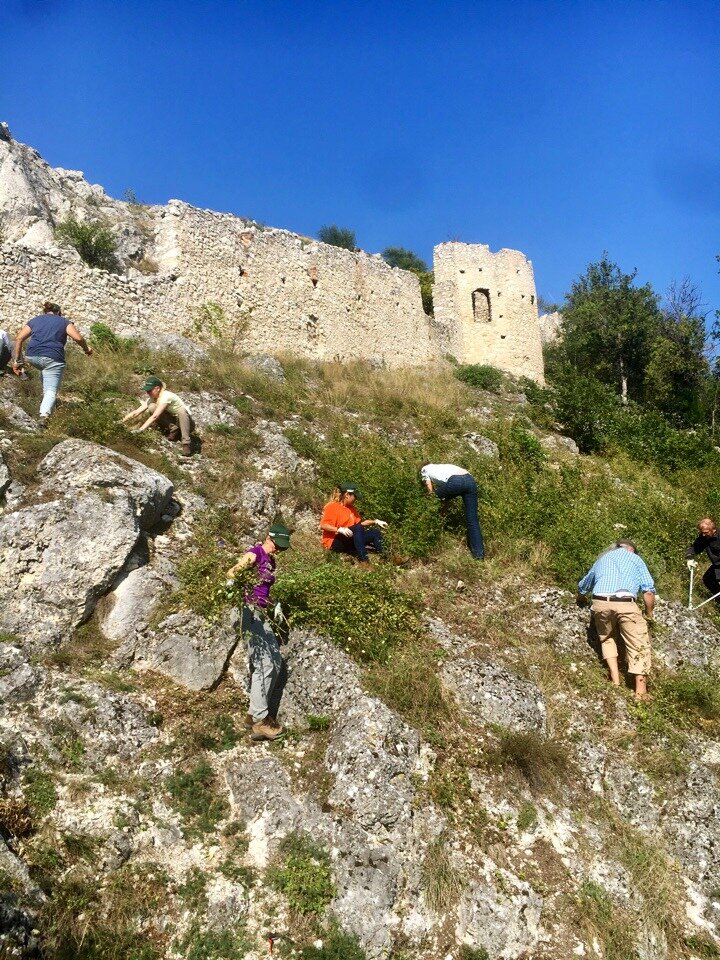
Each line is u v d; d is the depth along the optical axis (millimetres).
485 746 6746
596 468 14469
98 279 17250
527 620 8719
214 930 5281
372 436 12961
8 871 4988
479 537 9945
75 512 7328
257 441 11195
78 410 9969
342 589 7801
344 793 6070
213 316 20297
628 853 6332
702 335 29766
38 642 6719
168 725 6504
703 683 8109
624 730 7430
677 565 11305
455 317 30109
